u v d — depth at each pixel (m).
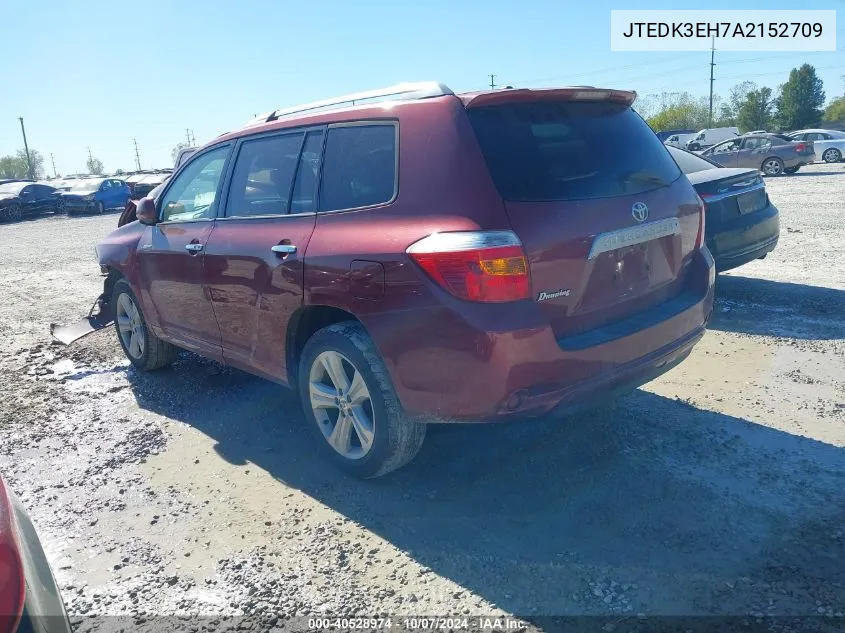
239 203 4.39
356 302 3.41
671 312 3.62
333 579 2.99
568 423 4.28
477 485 3.65
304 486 3.80
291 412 4.86
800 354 5.32
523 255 3.02
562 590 2.79
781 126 73.56
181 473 4.06
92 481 4.03
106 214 31.20
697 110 82.00
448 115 3.29
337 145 3.78
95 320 6.52
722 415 4.30
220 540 3.34
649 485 3.51
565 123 3.49
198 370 5.95
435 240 3.09
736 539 3.03
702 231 3.99
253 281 4.05
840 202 15.12
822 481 3.46
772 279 7.87
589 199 3.29
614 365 3.32
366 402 3.66
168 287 4.98
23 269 13.11
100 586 3.06
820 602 2.62
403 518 3.41
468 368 3.05
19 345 7.14
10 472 4.20
